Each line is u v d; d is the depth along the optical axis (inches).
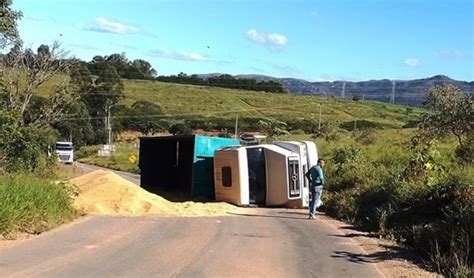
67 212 549.0
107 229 490.9
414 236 481.7
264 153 852.0
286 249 432.1
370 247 467.8
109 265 344.8
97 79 3489.2
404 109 4817.9
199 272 335.0
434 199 553.3
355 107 4872.0
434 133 936.3
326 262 390.0
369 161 1001.5
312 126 3331.7
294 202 839.1
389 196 633.6
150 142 1121.4
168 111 4308.6
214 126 3651.6
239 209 765.9
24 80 1380.4
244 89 5915.4
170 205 694.5
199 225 547.2
